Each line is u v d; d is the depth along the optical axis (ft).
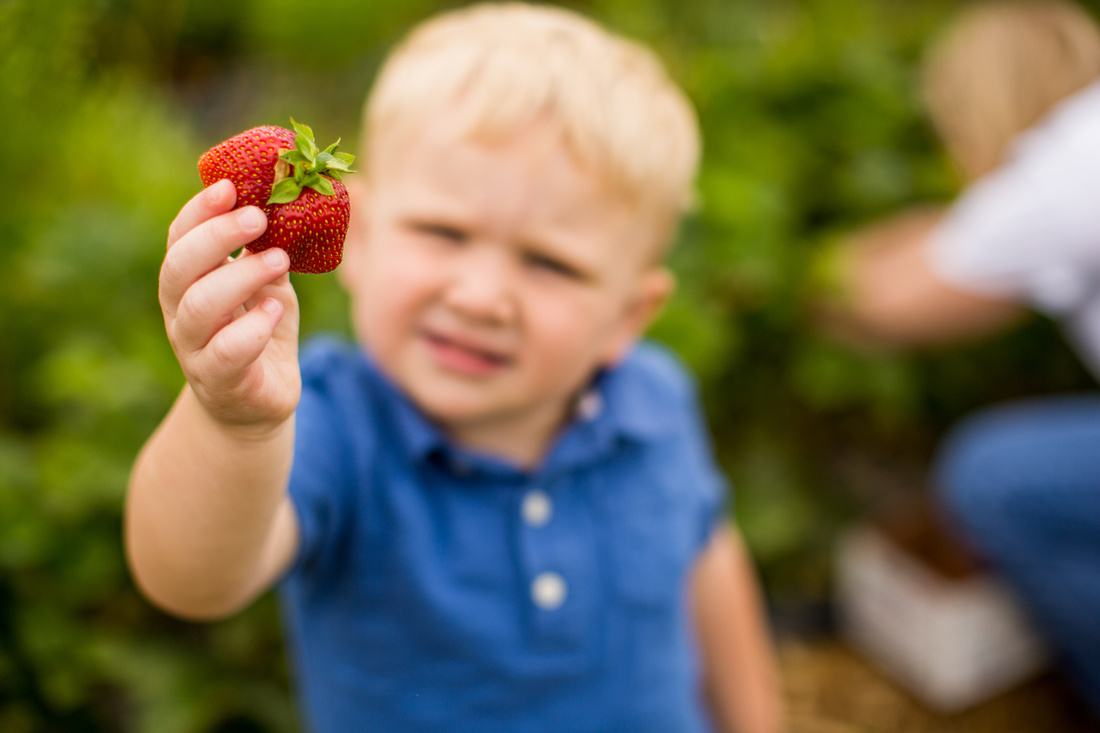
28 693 2.99
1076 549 3.42
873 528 4.15
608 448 2.38
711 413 4.14
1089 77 3.35
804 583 4.19
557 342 2.22
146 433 3.08
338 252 1.72
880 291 3.77
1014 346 4.63
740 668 2.87
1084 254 3.19
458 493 2.28
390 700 2.28
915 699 3.86
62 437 3.11
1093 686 3.65
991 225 3.31
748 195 3.69
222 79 5.30
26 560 2.96
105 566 3.05
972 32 3.58
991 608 3.76
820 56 4.26
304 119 4.70
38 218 3.43
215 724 3.13
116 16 4.71
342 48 4.85
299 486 2.12
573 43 2.35
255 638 3.19
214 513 1.82
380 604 2.25
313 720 2.40
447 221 2.17
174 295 1.65
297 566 2.15
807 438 4.70
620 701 2.40
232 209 1.68
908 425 4.87
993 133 3.43
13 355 3.33
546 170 2.19
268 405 1.73
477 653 2.27
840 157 4.33
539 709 2.33
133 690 3.20
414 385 2.23
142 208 3.46
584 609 2.33
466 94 2.22
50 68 3.53
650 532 2.43
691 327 3.50
